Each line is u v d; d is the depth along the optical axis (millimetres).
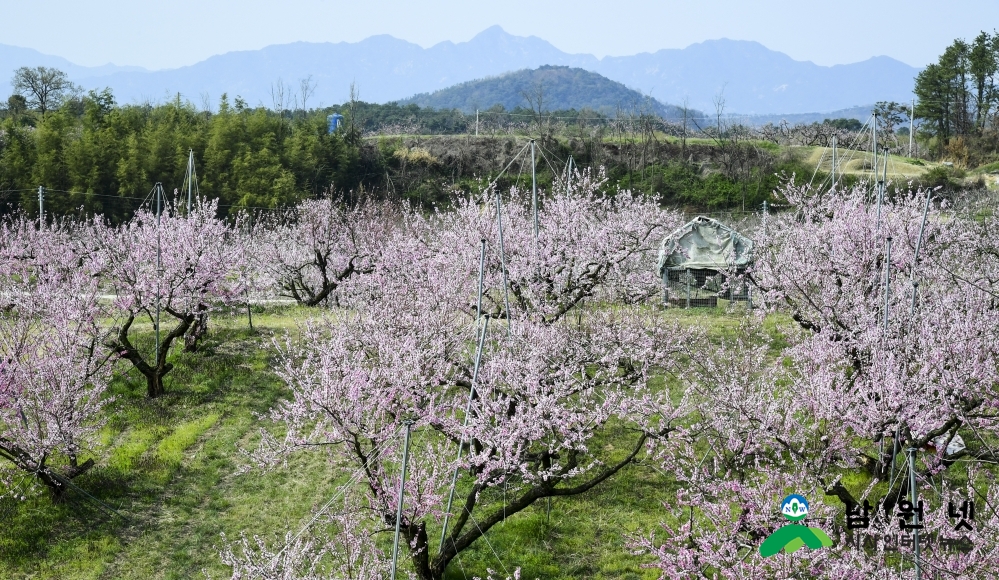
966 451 19422
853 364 22516
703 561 16219
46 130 69125
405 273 29938
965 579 14141
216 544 21000
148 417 27484
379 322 24109
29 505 22281
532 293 26781
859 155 77438
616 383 25188
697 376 25547
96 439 25812
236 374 30766
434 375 21797
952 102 88000
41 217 40219
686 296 38812
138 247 32062
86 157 67938
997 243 31438
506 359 21625
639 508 22250
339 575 18281
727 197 75312
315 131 78875
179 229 32531
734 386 19344
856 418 18750
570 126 107500
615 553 20500
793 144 89312
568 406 23094
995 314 22078
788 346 30703
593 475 23812
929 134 89562
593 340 24766
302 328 33250
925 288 25234
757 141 86688
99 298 33875
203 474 24266
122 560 20484
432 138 89562
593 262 28391
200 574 19844
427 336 22875
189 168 35531
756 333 30797
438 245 32062
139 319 37062
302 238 40938
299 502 22625
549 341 22828
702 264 38781
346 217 43406
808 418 20766
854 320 23656
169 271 30297
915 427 18469
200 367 31188
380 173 82688
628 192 36312
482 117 126188
